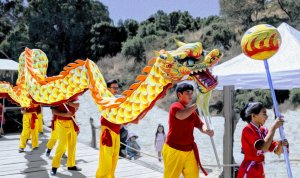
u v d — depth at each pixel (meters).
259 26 3.60
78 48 49.28
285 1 43.47
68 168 6.24
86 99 29.73
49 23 48.03
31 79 6.27
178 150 3.88
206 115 3.70
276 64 5.38
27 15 49.97
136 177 5.91
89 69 5.19
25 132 7.71
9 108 10.27
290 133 16.98
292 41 5.66
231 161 5.29
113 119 4.38
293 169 10.41
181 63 3.42
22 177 5.86
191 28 49.66
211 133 3.82
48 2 48.38
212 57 3.48
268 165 10.98
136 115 4.10
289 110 24.64
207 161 12.16
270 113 22.80
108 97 4.96
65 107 5.76
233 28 43.00
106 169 4.68
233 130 5.34
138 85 4.11
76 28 48.66
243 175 3.81
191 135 3.95
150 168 6.53
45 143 8.64
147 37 45.66
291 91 26.12
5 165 6.61
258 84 5.45
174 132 3.88
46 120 18.33
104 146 4.68
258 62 5.66
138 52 44.19
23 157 7.25
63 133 5.85
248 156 3.80
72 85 5.54
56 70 47.16
